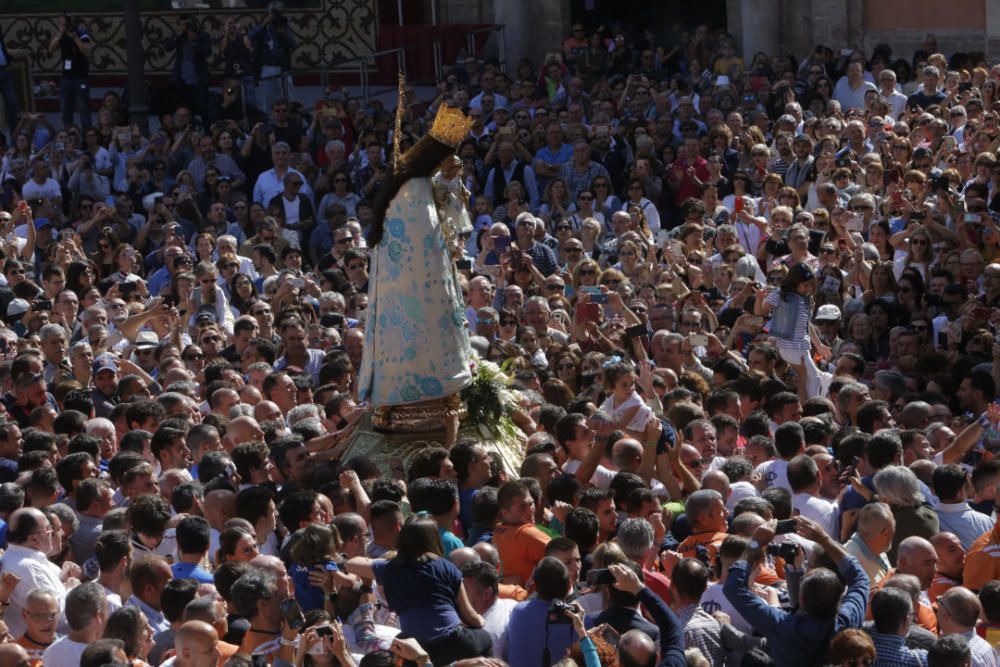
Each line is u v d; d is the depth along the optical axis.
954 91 75.69
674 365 41.91
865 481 31.55
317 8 94.69
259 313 45.34
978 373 40.22
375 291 34.75
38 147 77.25
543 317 44.88
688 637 24.44
